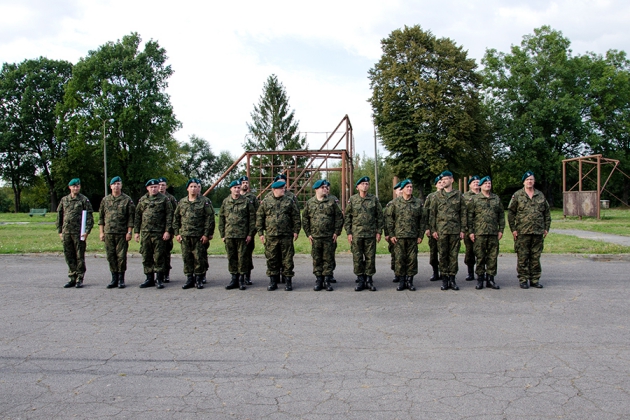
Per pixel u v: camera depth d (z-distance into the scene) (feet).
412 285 28.12
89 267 37.91
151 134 155.94
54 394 13.26
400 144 127.65
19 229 76.79
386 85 127.03
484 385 13.56
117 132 147.64
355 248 27.99
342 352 16.55
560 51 158.10
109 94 144.05
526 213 27.68
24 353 16.66
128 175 152.66
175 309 23.24
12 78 162.71
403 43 127.03
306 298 25.80
